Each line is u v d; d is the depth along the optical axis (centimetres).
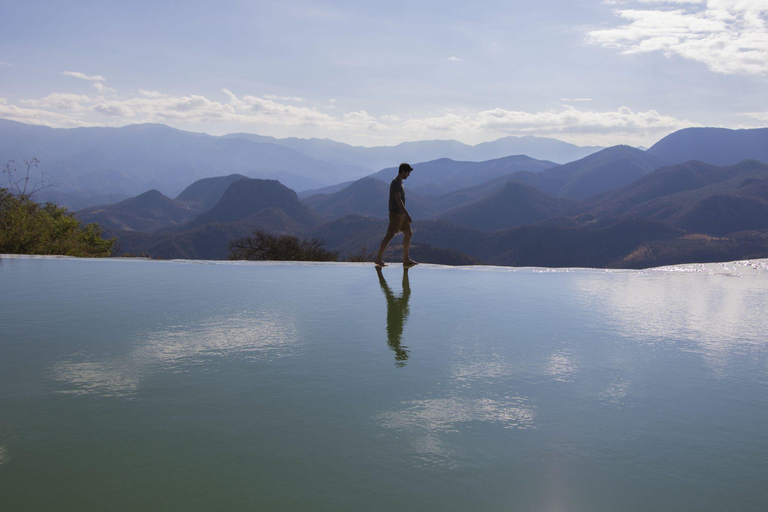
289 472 169
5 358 298
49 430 198
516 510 149
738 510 152
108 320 413
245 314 445
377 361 302
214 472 168
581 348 342
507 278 733
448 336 371
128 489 157
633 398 247
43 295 545
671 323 428
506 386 261
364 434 200
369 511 147
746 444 198
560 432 205
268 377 269
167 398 235
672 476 172
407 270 820
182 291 581
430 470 172
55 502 149
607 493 160
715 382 274
